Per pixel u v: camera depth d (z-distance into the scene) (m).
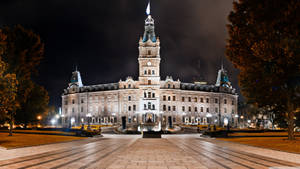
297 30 31.86
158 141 48.81
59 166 20.09
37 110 89.25
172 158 24.58
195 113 144.50
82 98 151.75
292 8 30.77
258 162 22.20
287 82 36.97
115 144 40.84
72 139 50.09
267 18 33.53
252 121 141.00
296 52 33.47
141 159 23.89
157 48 132.25
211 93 151.12
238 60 38.41
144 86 130.88
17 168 19.20
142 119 130.75
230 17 38.06
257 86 38.12
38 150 30.86
